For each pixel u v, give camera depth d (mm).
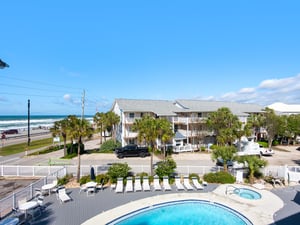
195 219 14898
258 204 16609
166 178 21203
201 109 45688
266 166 23078
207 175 22516
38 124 118688
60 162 30219
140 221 14586
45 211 15367
